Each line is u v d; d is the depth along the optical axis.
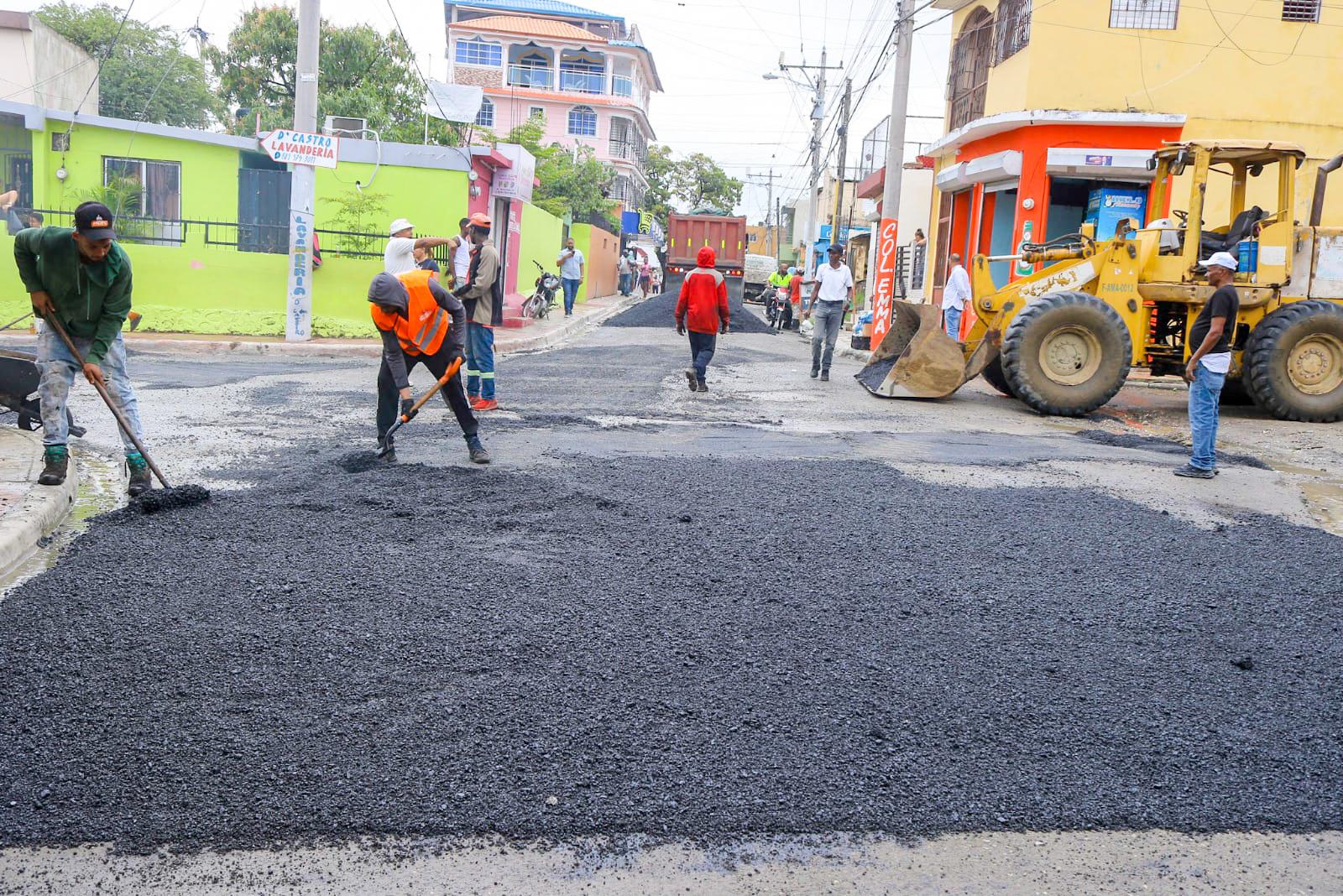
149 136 19.59
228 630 4.50
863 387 13.97
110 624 4.50
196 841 3.09
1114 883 3.08
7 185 19.39
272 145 16.70
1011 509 7.14
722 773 3.54
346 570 5.29
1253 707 4.22
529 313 24.20
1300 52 17.69
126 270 6.32
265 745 3.59
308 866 3.01
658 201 76.69
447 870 3.02
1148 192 18.44
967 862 3.15
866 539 6.27
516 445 8.90
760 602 5.11
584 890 2.96
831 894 2.98
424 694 3.99
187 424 9.37
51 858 3.00
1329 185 17.86
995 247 20.36
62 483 6.38
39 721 3.69
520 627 4.67
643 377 14.58
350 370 14.23
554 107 62.75
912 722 3.95
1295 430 11.77
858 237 31.33
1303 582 5.80
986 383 15.30
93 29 38.84
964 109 22.50
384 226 20.30
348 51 38.59
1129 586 5.63
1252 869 3.17
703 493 7.24
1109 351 12.00
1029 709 4.11
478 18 65.44
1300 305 12.09
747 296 52.12
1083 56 18.03
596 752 3.63
